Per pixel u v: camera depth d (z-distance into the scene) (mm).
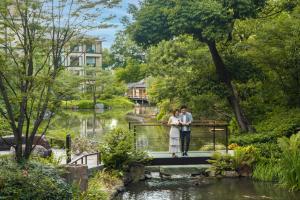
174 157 17562
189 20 18438
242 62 21203
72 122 43531
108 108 72625
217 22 18406
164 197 14148
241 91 23312
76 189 10336
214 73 21453
